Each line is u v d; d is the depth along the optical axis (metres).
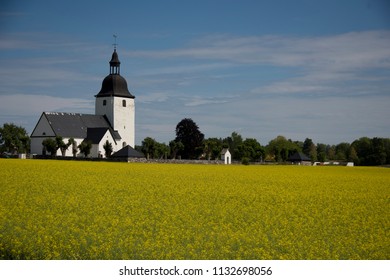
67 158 93.75
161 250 16.94
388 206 27.39
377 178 49.44
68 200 27.08
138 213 23.17
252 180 43.06
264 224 21.42
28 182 35.56
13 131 162.50
